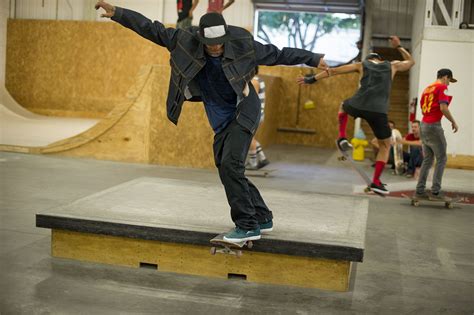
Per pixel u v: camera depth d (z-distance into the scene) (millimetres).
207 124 9203
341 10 15414
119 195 4859
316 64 3482
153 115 9359
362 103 6191
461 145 11164
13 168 8445
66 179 7750
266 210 3818
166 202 4656
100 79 17547
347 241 3707
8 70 18109
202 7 16156
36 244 4582
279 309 3465
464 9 12750
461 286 4074
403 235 5555
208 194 5055
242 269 3895
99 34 17469
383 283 4051
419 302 3701
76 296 3539
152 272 3996
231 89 3434
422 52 11305
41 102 17953
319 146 14398
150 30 3414
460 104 11164
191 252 3965
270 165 10375
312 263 3799
